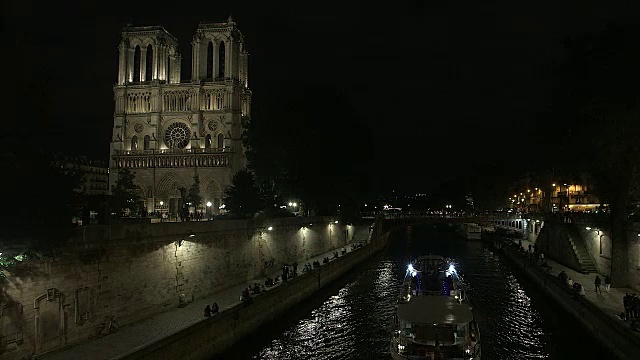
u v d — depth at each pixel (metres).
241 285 46.72
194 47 124.12
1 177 23.39
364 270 72.31
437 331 29.19
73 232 26.19
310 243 72.00
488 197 151.38
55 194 24.73
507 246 85.88
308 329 39.88
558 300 44.56
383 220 115.69
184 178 117.81
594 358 32.69
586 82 42.84
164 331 29.80
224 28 124.19
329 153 75.69
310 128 74.69
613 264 43.53
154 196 118.38
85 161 121.75
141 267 32.88
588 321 35.25
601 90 40.78
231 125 118.44
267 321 39.16
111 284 30.05
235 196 66.25
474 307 47.34
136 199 91.44
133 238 32.09
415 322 29.38
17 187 23.66
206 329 29.73
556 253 66.12
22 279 23.97
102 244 29.42
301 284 48.28
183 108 121.88
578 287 39.94
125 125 122.62
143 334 29.20
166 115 121.62
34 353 24.44
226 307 35.28
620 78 39.47
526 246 86.56
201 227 40.50
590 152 43.47
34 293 24.62
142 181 119.00
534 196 142.38
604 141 39.66
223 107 120.38
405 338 29.36
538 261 61.44
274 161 77.00
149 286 33.59
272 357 33.28
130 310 31.59
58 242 25.09
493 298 51.53
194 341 28.31
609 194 43.62
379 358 32.97
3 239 23.28
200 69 124.00
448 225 196.00
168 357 25.64
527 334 38.19
